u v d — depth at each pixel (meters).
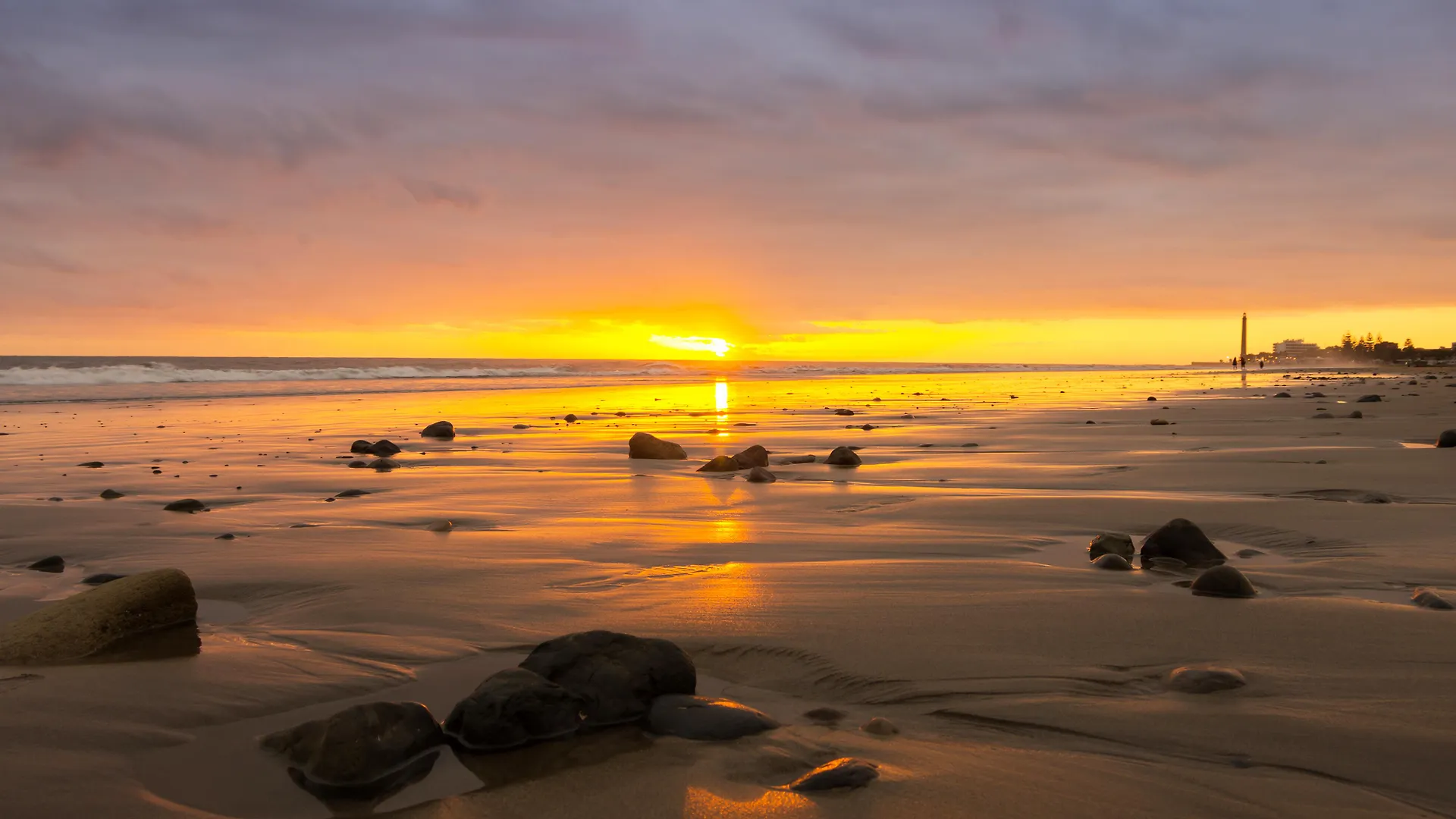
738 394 30.53
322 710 3.19
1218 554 5.33
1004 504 7.51
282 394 29.70
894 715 3.05
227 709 3.19
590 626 4.12
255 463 11.41
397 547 6.03
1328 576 4.85
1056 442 13.05
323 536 6.45
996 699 3.14
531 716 2.83
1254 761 2.59
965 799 2.39
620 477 9.91
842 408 22.31
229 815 2.40
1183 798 2.38
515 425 17.38
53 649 3.77
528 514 7.45
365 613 4.40
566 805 2.43
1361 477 8.63
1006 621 4.06
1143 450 11.64
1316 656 3.48
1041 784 2.48
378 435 15.33
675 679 3.14
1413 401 22.05
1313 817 2.27
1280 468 9.44
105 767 2.69
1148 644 3.69
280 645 3.94
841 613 4.25
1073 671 3.39
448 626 4.17
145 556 5.81
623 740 2.85
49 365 70.62
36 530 6.77
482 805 2.44
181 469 10.73
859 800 2.40
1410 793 2.38
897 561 5.46
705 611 4.32
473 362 106.69
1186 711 2.97
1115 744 2.74
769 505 7.78
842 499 8.05
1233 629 3.87
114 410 21.98
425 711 2.83
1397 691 3.10
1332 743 2.68
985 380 46.66
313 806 2.46
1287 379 45.22
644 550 5.88
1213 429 14.80
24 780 2.58
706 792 2.49
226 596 4.86
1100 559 5.24
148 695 3.32
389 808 2.44
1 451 12.86
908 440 13.84
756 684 3.43
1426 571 4.93
